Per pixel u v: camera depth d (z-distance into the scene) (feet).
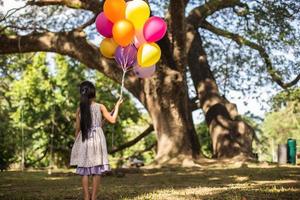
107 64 73.82
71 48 75.00
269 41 77.77
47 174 54.90
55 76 105.91
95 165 21.85
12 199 27.09
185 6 68.90
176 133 69.72
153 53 27.25
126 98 110.93
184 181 40.55
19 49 76.48
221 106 84.33
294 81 89.92
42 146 106.63
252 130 82.58
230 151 78.18
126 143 102.06
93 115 22.34
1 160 88.58
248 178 42.14
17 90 105.29
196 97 91.81
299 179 40.52
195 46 91.15
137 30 28.04
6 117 103.96
